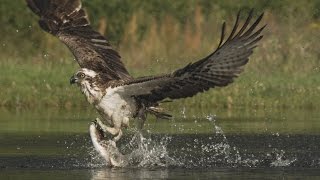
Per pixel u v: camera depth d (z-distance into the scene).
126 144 16.39
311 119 19.17
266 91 22.08
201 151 15.36
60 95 22.27
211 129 17.78
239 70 12.59
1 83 22.92
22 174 13.27
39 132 17.41
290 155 14.81
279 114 20.22
